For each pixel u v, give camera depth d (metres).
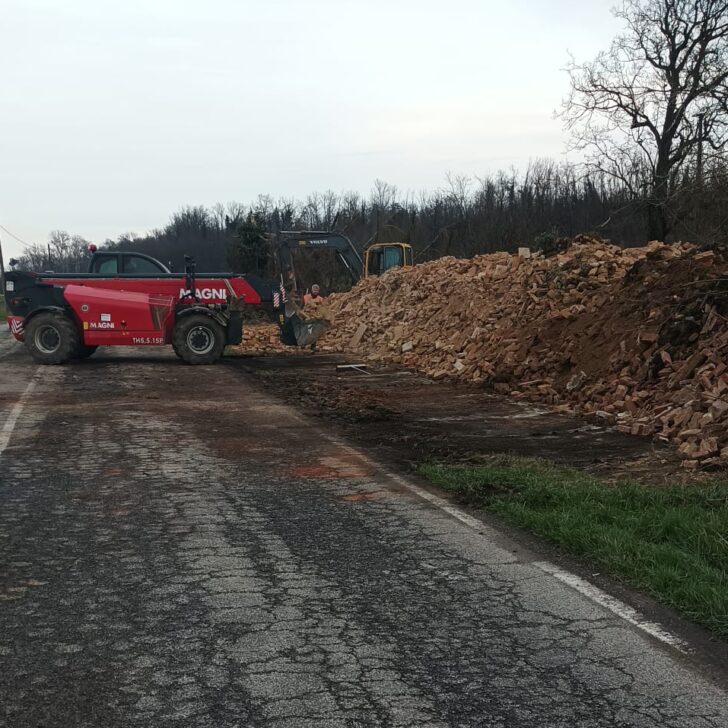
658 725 3.22
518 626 4.20
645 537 5.58
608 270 16.64
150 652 3.87
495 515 6.35
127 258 19.73
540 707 3.35
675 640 4.03
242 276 19.25
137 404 12.25
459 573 5.01
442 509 6.52
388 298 23.56
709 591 4.46
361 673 3.65
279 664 3.74
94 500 6.71
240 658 3.80
